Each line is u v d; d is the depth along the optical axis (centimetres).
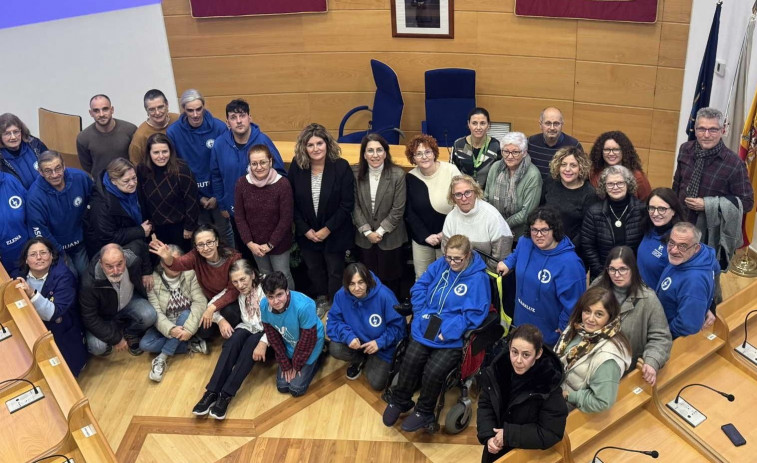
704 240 437
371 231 475
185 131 498
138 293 478
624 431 334
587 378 328
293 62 681
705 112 425
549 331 404
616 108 631
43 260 424
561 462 315
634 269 338
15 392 367
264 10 654
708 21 555
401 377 411
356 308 434
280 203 468
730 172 428
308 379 452
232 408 446
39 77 623
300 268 539
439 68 664
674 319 356
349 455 408
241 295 465
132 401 454
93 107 500
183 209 482
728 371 361
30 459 331
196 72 685
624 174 396
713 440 325
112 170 449
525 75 648
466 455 403
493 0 627
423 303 423
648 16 583
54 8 616
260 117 707
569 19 612
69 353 457
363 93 690
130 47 656
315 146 454
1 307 407
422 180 462
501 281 417
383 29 658
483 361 405
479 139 474
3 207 449
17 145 472
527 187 446
